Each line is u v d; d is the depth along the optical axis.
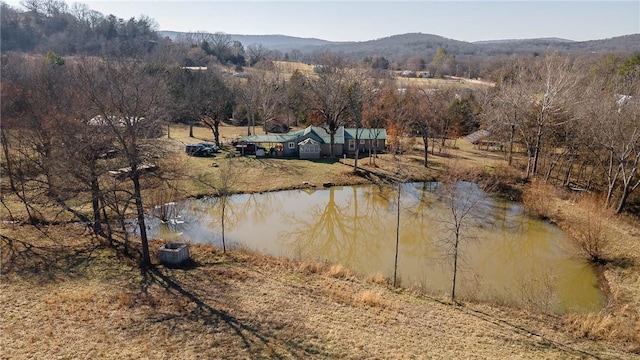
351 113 60.31
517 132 56.00
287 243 31.69
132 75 31.53
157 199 32.91
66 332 17.38
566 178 44.97
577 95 49.31
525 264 28.73
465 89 91.31
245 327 18.47
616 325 20.05
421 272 26.94
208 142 61.62
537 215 37.97
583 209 35.75
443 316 20.53
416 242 32.50
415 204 41.47
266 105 70.81
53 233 28.31
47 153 30.20
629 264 27.14
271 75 92.25
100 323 18.17
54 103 32.56
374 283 24.25
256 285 22.73
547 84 44.97
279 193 43.44
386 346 17.61
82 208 32.88
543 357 17.33
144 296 20.75
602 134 36.91
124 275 22.95
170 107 49.41
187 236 31.55
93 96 22.30
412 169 51.12
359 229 35.19
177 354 16.33
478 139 66.19
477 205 39.59
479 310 21.45
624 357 17.53
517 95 50.25
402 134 62.06
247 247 30.05
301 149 55.41
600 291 25.11
